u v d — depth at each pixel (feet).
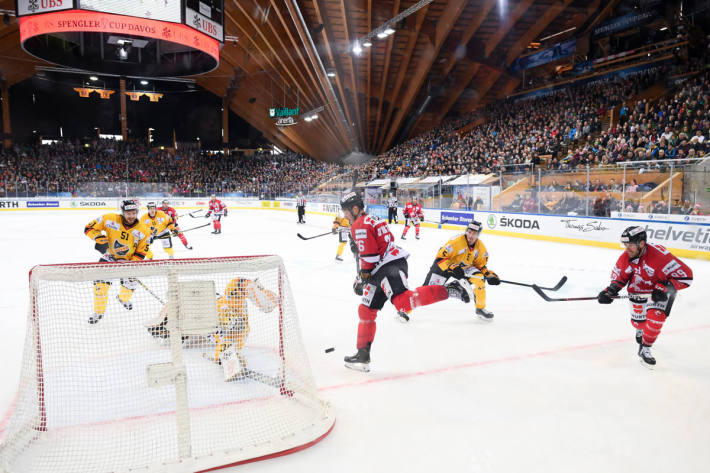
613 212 34.47
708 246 27.58
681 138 41.93
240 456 7.04
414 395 9.68
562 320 15.34
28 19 31.55
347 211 10.91
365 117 104.73
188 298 6.92
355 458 7.36
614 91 63.77
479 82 87.92
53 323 8.64
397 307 10.43
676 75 59.36
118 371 9.40
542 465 7.25
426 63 63.26
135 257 15.05
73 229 46.19
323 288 20.34
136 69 56.18
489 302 17.74
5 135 106.83
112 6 30.66
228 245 36.01
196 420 8.00
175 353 6.84
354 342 13.16
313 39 49.60
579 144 56.24
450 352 12.29
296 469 7.04
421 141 94.02
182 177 113.09
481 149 68.59
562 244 36.88
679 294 18.84
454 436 8.07
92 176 102.47
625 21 71.36
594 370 11.09
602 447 7.77
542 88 82.64
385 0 48.06
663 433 8.23
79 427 7.70
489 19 60.23
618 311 16.47
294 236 42.96
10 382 10.30
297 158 127.54
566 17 70.44
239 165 124.88
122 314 10.59
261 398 8.77
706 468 7.21
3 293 19.04
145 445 7.26
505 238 41.73
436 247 35.76
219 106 149.89
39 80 126.41
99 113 137.90
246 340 9.55
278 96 96.94
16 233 42.24
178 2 32.32
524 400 9.48
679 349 12.56
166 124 147.13
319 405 8.51
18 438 7.02
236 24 53.88
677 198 31.42
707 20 63.26
